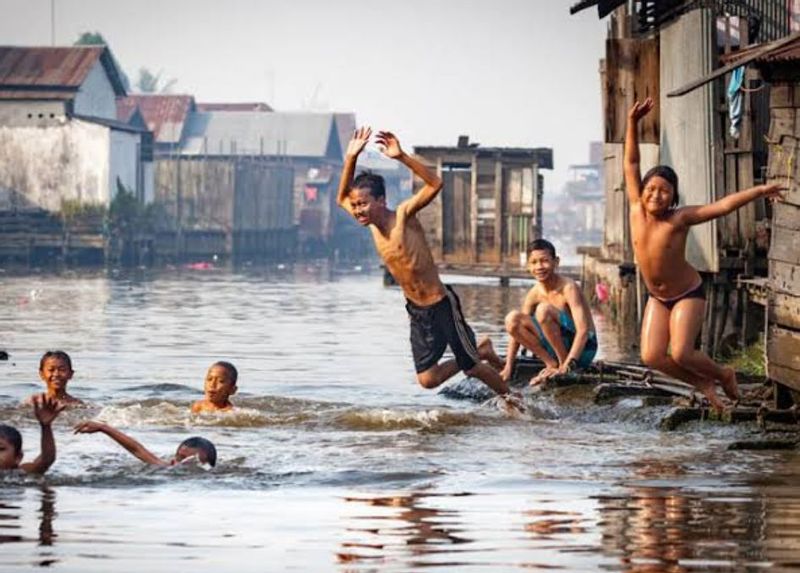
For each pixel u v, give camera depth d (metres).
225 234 89.81
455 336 18.52
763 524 11.23
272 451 15.17
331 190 112.75
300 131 116.50
